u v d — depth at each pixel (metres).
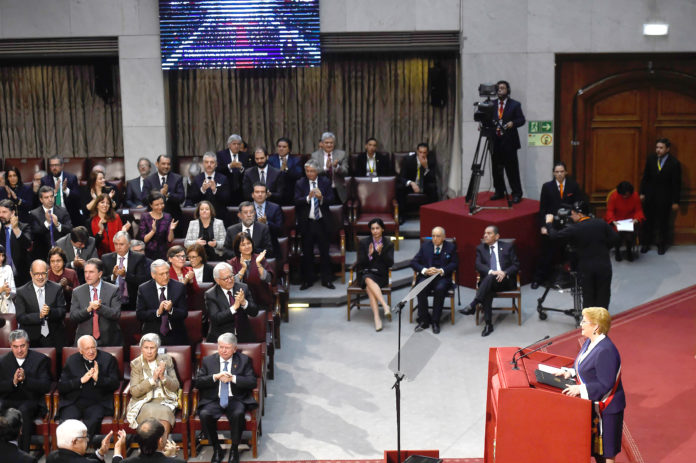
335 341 10.29
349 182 12.99
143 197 11.88
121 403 7.93
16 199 11.82
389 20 12.80
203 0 12.64
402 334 10.49
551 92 12.93
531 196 13.20
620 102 13.04
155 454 6.27
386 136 13.97
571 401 6.07
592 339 6.60
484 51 12.86
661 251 12.97
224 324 8.82
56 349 8.70
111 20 12.78
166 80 13.25
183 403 7.85
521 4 12.75
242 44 12.77
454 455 7.70
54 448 7.88
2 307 9.29
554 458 6.14
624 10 12.74
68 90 13.78
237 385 7.79
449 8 12.79
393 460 7.15
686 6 12.73
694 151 13.12
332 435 8.11
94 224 10.83
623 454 7.30
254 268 9.83
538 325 10.59
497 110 12.34
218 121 13.82
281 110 13.85
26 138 13.91
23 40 12.87
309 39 12.77
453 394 8.88
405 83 13.78
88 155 13.96
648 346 9.46
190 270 9.25
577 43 12.81
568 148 13.12
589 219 9.99
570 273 10.52
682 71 12.92
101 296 8.73
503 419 6.18
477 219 11.59
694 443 7.27
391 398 8.83
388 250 10.68
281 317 10.87
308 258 11.62
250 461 7.67
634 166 13.17
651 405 8.00
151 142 13.17
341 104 13.86
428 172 13.55
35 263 8.80
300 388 9.08
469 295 11.66
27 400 7.87
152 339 7.85
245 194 11.99
